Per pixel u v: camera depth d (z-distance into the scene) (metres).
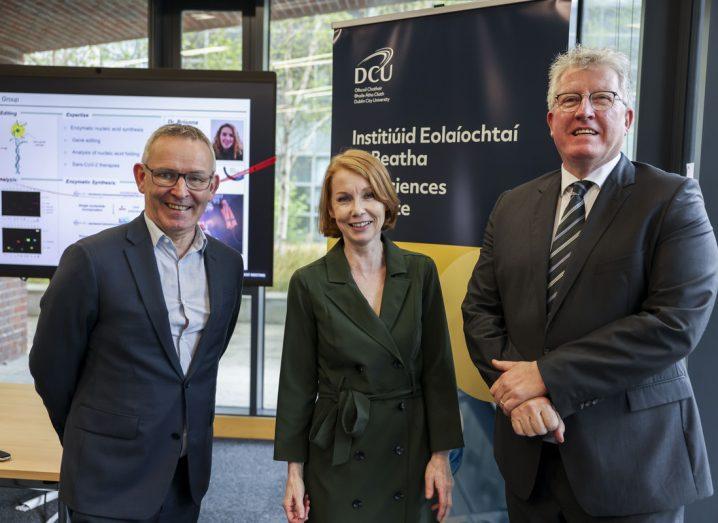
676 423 1.35
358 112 2.50
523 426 1.30
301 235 3.81
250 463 3.29
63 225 2.77
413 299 1.52
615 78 1.39
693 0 1.96
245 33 3.50
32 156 2.74
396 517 1.48
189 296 1.50
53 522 2.54
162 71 2.70
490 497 2.25
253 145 2.71
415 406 1.53
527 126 2.13
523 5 2.12
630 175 1.42
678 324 1.24
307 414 1.55
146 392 1.40
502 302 1.55
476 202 2.24
